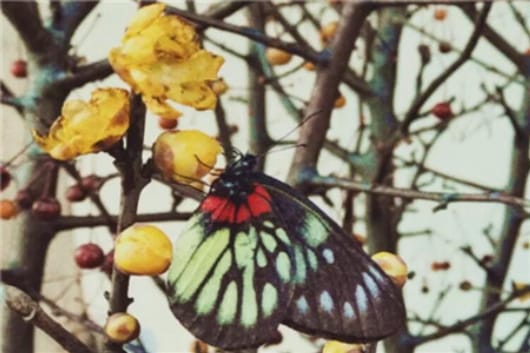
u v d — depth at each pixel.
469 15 0.57
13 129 0.55
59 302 0.62
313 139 0.41
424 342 0.52
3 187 0.46
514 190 0.58
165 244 0.25
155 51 0.24
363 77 0.58
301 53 0.41
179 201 0.43
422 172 0.59
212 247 0.27
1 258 0.47
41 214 0.43
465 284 0.58
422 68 0.57
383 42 0.56
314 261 0.27
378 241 0.53
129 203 0.25
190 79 0.24
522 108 0.59
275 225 0.27
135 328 0.26
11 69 0.51
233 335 0.27
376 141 0.56
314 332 0.27
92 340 0.48
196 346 0.44
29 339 0.44
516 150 0.58
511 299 0.52
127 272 0.25
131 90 0.24
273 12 0.55
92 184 0.45
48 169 0.45
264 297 0.27
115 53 0.24
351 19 0.41
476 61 0.60
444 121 0.56
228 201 0.28
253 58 0.55
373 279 0.27
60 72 0.44
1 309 0.43
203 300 0.27
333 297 0.27
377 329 0.26
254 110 0.56
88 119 0.24
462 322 0.52
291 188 0.28
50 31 0.44
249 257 0.27
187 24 0.24
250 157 0.28
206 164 0.25
